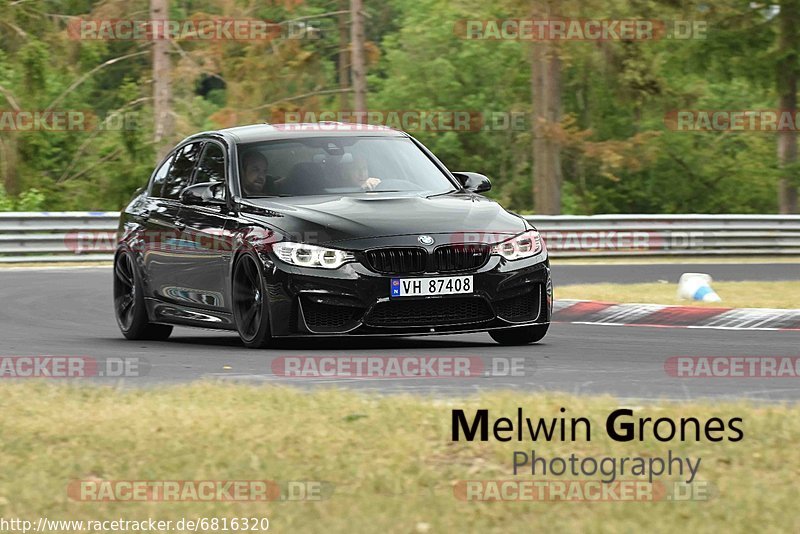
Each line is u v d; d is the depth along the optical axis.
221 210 30.88
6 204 96.25
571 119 112.81
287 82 106.81
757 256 81.06
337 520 14.03
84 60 116.81
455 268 28.16
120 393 22.02
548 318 29.61
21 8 113.81
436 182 31.81
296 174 31.02
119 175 111.00
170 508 14.72
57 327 37.38
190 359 28.09
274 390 21.83
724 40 122.06
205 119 143.00
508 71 165.38
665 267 68.12
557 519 14.08
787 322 36.88
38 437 18.30
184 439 17.94
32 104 116.69
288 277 27.89
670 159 168.00
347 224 28.20
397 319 27.91
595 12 103.19
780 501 14.68
